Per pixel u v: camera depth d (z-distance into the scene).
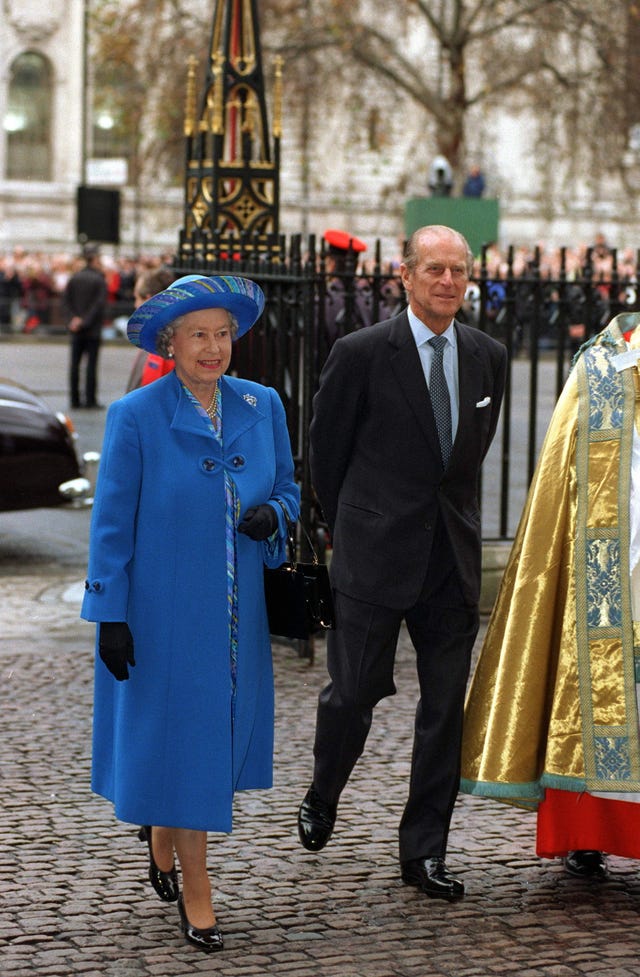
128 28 45.59
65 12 77.31
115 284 55.81
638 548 7.70
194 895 7.10
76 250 77.00
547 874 8.14
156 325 7.00
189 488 6.97
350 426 7.85
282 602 7.31
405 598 7.70
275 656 12.85
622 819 7.75
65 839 8.54
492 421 7.92
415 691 11.73
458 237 7.67
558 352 13.82
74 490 16.41
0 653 12.74
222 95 14.19
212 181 14.16
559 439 7.88
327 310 13.55
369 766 9.90
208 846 8.45
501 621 7.93
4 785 9.45
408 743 10.40
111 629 6.86
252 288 7.04
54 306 55.75
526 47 46.56
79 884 7.85
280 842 8.53
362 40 45.03
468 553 7.81
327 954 7.00
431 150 48.31
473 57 48.12
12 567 16.70
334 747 7.93
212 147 14.15
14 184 77.12
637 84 44.38
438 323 7.70
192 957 6.95
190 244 14.28
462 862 8.30
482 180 49.22
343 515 7.88
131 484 6.96
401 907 7.60
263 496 7.18
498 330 14.04
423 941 7.17
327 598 7.27
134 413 7.00
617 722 7.63
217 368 7.03
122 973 6.76
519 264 38.72
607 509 7.74
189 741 6.95
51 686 11.77
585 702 7.66
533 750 7.75
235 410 7.24
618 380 7.86
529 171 73.38
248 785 7.26
